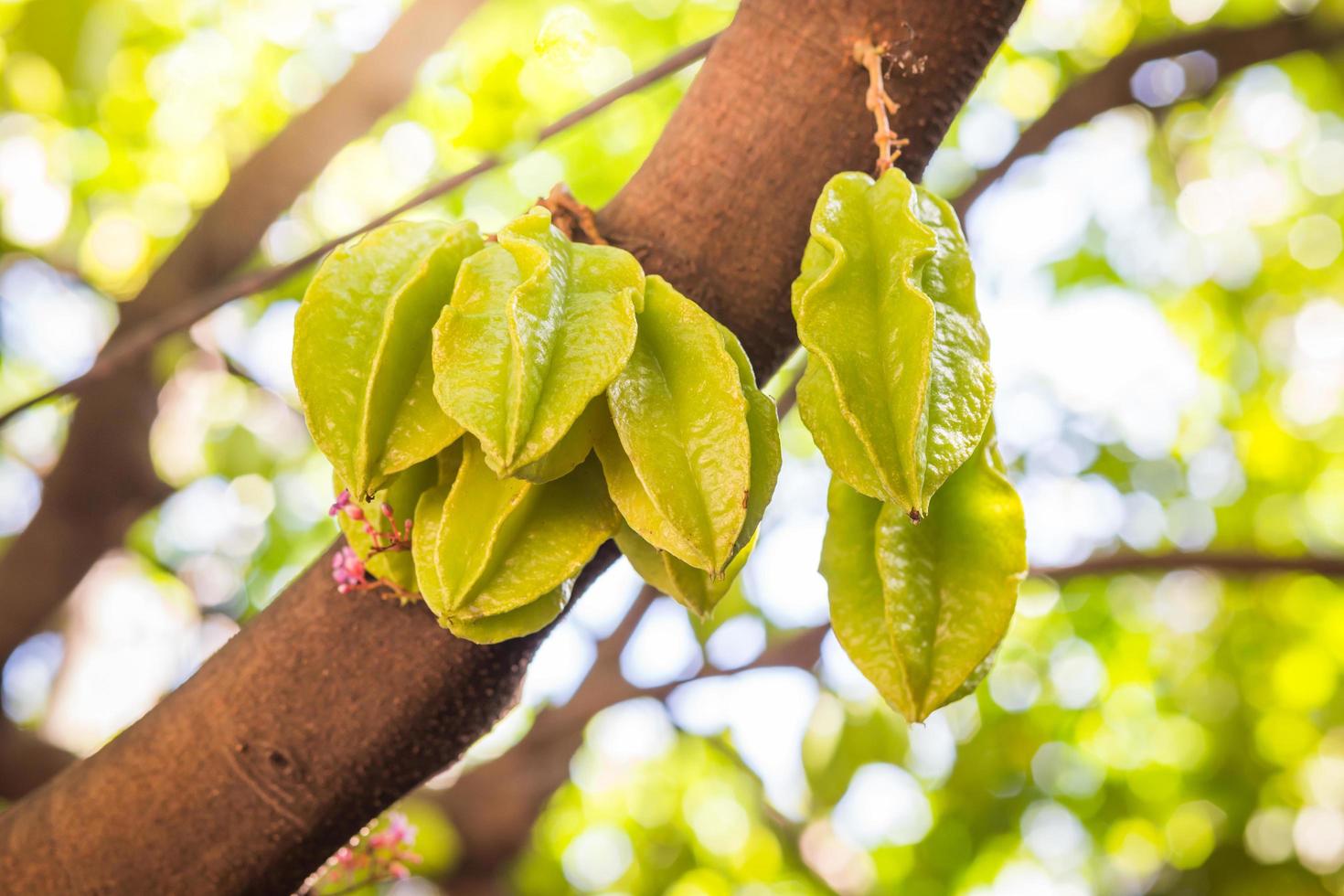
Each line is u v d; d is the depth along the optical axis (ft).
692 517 5.63
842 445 5.76
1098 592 25.31
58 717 21.35
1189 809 25.41
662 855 26.73
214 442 22.90
